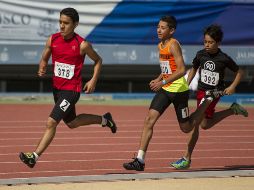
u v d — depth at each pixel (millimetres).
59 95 18641
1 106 41656
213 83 19641
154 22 44375
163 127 32875
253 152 25000
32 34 43469
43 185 17438
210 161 22656
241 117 37781
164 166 21469
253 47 45469
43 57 18891
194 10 44656
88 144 26781
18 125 33031
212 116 20578
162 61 19125
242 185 17500
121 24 44094
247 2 45250
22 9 43250
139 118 36250
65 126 32844
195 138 20172
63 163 21969
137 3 44188
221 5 44906
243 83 48000
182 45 44562
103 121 20344
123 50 44188
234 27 45156
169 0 44344
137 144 26922
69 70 18484
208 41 19219
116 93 46156
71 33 18406
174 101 19156
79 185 17438
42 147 18234
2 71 45312
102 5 43844
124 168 20719
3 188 17016
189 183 17781
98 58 18828
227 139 28812
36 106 41875
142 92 48062
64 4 43469
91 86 18703
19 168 20922
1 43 43250
